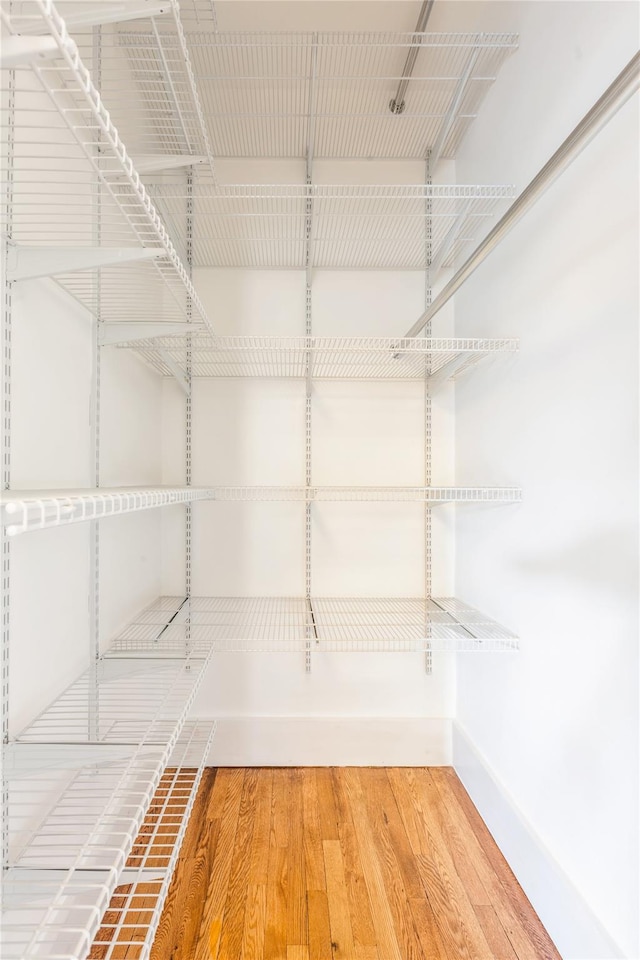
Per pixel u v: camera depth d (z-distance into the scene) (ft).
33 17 1.62
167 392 6.84
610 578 3.60
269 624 6.21
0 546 3.00
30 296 3.43
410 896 4.48
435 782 6.29
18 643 3.30
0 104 2.97
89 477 4.46
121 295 4.87
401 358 6.26
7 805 3.05
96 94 1.91
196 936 4.04
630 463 3.42
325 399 6.91
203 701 6.67
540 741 4.50
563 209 4.22
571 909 3.84
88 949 1.89
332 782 6.24
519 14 4.98
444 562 6.95
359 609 6.63
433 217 6.81
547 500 4.46
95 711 4.45
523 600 4.88
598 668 3.71
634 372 3.39
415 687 6.78
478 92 5.97
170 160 4.44
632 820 3.33
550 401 4.41
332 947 3.99
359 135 6.56
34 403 3.50
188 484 6.84
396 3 5.39
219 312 6.84
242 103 6.14
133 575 5.73
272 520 6.89
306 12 5.44
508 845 4.89
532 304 4.74
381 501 6.92
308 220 6.72
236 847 5.01
